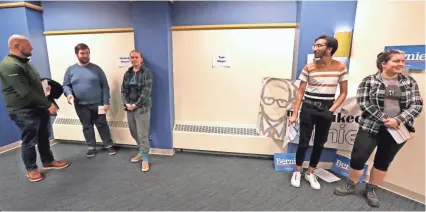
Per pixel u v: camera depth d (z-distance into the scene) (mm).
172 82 2715
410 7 1789
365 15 2025
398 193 1972
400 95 1629
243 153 2699
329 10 2123
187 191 2006
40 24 2844
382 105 1667
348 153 2270
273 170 2387
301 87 1992
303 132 2020
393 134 1614
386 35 1932
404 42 1842
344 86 1859
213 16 2502
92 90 2586
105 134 2758
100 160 2621
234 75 2590
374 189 1872
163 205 1814
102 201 1860
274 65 2486
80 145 3076
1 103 2807
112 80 2840
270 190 2027
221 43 2535
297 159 2107
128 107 2326
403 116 1599
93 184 2115
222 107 2699
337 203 1846
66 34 2836
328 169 2396
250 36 2465
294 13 2352
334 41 1743
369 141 1738
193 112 2779
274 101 2502
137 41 2555
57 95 2455
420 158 1830
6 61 1906
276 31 2406
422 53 1762
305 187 2070
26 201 1859
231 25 2457
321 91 1875
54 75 3006
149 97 2377
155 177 2242
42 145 2334
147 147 2412
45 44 2924
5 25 2717
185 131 2734
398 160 1939
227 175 2283
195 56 2619
